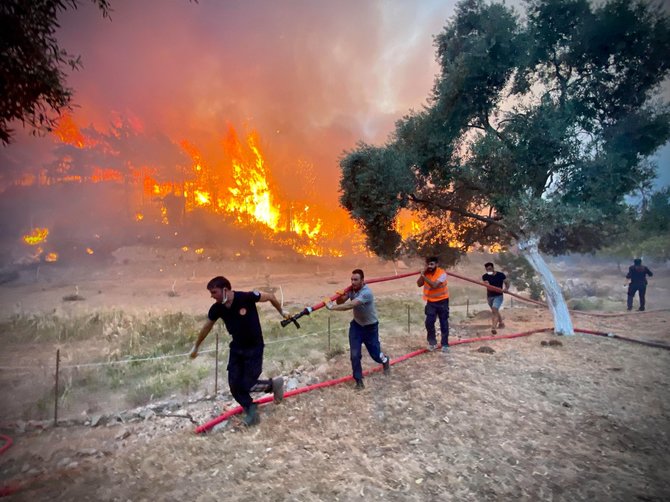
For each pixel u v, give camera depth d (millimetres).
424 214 10359
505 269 16359
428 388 5352
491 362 6516
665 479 3211
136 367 7199
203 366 7250
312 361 7176
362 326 5746
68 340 9711
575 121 8625
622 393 5160
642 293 12570
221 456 3762
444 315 7203
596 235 10180
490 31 8406
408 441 3969
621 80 8703
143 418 4863
